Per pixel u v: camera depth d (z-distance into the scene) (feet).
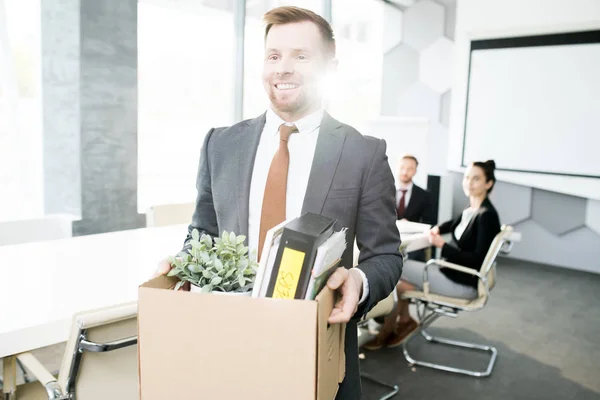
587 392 8.52
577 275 16.29
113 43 11.09
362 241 3.34
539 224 17.75
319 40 3.17
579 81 16.43
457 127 19.19
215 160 3.62
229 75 14.64
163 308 2.24
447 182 17.85
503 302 13.32
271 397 2.15
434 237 9.59
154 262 6.37
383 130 17.70
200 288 2.66
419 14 19.75
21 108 11.07
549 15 16.84
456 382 8.79
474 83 18.62
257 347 2.15
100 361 4.14
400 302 10.29
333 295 2.44
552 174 17.16
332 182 3.23
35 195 11.41
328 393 2.36
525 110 17.58
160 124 13.34
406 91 20.40
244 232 3.37
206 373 2.22
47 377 4.14
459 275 9.22
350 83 19.94
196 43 13.70
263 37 3.29
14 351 4.15
